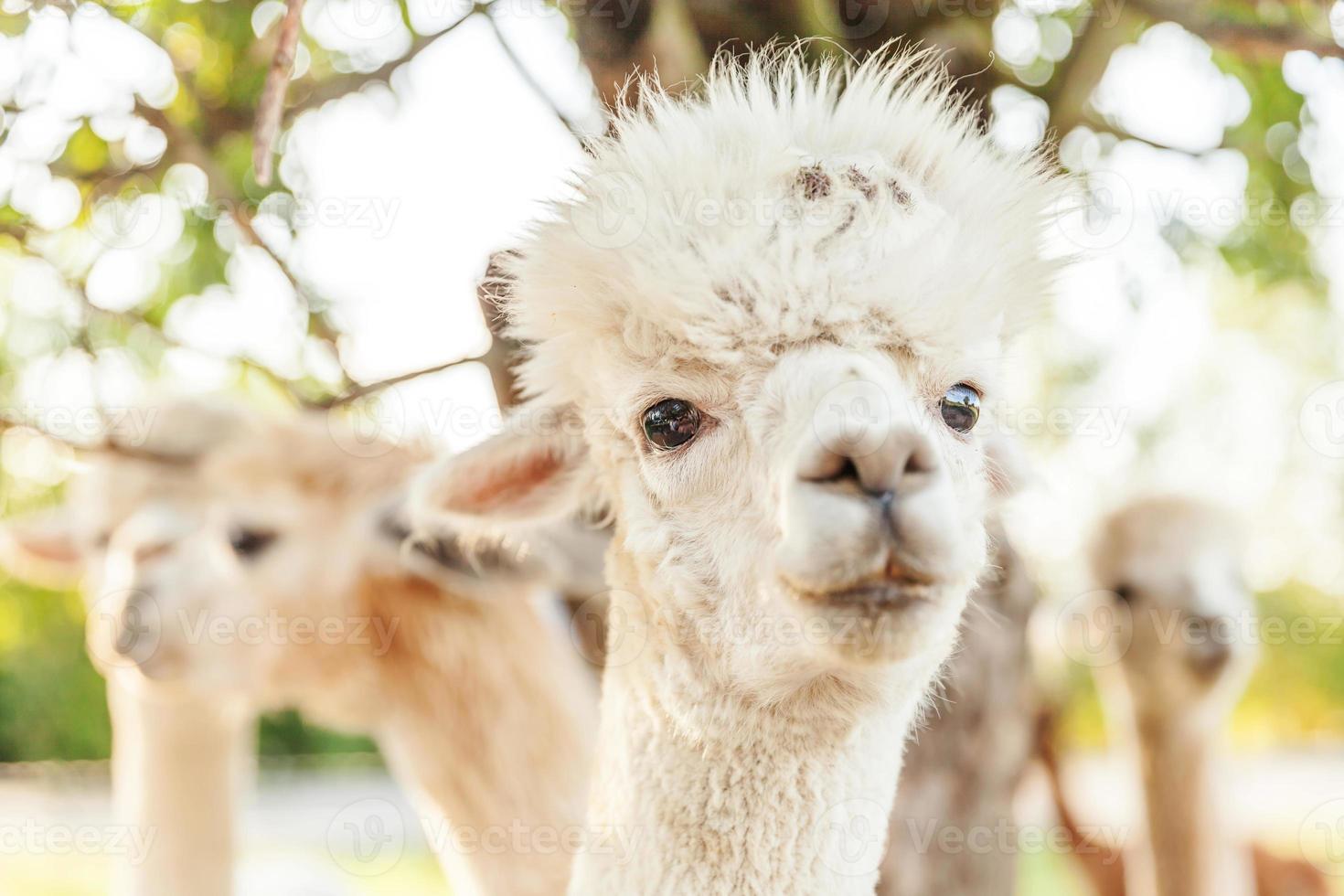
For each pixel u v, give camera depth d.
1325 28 3.58
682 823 2.67
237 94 4.38
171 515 5.12
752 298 2.49
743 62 3.54
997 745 4.06
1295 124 4.41
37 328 4.55
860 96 2.92
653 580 2.72
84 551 5.73
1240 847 7.34
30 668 21.23
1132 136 4.29
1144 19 3.84
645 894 2.68
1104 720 17.17
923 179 2.79
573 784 4.43
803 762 2.65
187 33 4.33
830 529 2.22
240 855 5.79
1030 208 2.98
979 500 2.71
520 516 3.31
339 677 4.91
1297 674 21.14
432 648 4.60
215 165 3.89
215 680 4.99
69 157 4.12
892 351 2.50
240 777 5.82
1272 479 10.96
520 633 4.56
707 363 2.57
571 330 2.99
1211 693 5.95
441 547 4.30
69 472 5.82
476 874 4.40
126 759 5.89
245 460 5.01
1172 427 8.20
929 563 2.24
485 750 4.46
